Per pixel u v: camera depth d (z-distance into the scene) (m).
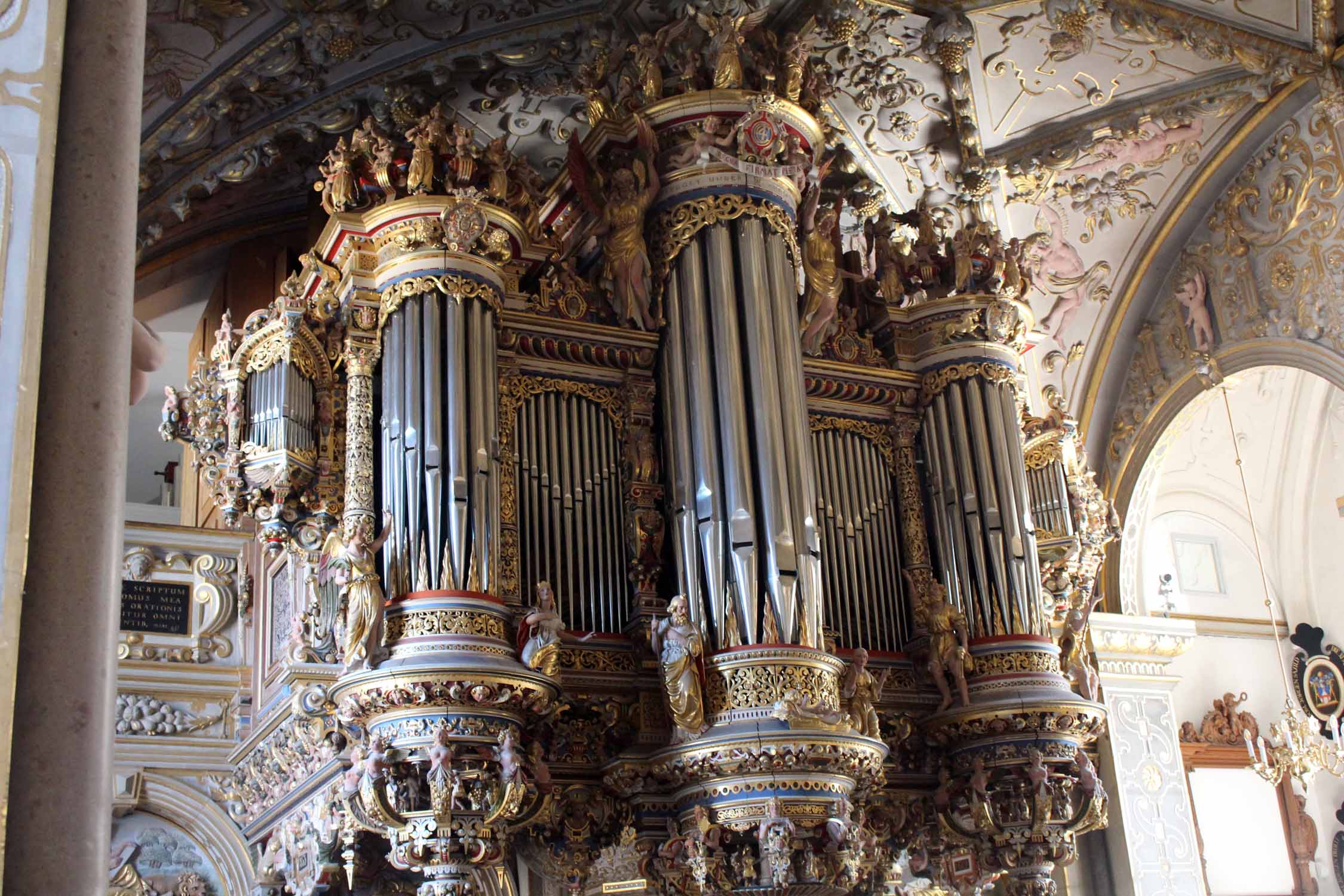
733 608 11.26
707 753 10.66
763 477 11.54
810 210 13.08
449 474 10.85
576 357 12.21
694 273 12.23
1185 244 16.34
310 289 12.06
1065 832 12.69
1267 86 14.69
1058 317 16.59
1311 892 18.36
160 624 13.41
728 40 12.66
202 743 13.27
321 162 14.21
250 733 12.87
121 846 12.83
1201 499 19.62
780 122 12.63
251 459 11.16
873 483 13.55
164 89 12.45
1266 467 19.62
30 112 3.89
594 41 13.38
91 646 3.73
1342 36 14.20
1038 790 12.48
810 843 10.75
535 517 11.72
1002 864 12.68
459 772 10.11
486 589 10.70
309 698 10.94
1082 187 15.84
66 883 3.52
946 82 14.53
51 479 3.80
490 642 10.44
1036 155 15.39
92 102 4.10
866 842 11.11
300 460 11.16
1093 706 12.79
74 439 3.85
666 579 11.94
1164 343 16.53
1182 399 16.27
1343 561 19.22
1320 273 14.71
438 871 10.06
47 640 3.68
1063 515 14.20
